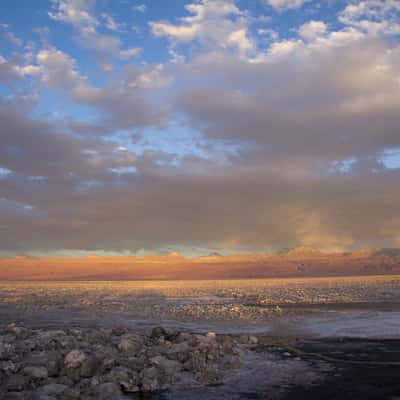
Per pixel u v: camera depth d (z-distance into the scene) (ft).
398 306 93.97
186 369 36.17
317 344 48.85
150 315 84.99
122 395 29.81
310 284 217.97
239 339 50.75
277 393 29.84
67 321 77.77
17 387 31.45
